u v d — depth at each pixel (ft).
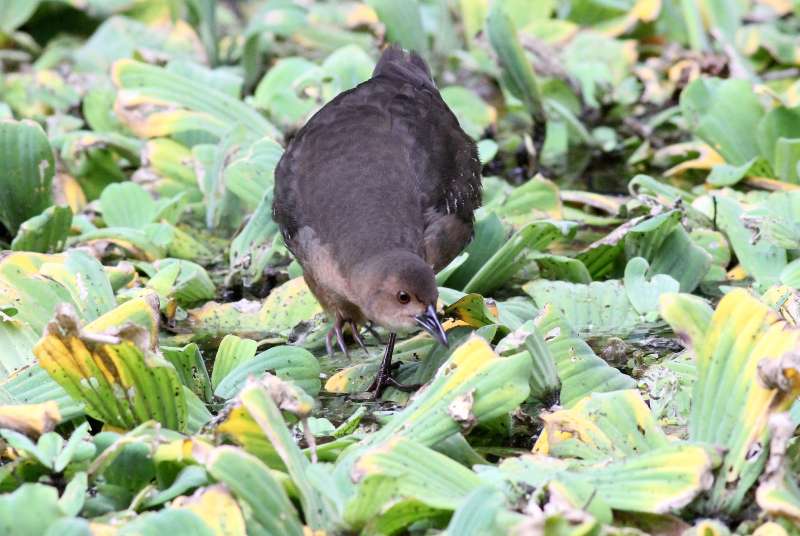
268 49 55.21
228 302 37.32
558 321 29.27
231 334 33.68
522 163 48.01
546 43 52.85
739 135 43.45
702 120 43.60
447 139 34.91
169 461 23.86
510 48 46.24
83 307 31.04
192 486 23.20
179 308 35.63
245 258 37.27
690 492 22.27
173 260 37.04
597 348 32.35
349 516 21.98
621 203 41.39
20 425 24.38
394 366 32.07
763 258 36.22
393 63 37.45
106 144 44.57
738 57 49.62
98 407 26.03
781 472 22.13
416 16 48.93
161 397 25.89
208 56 53.36
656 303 33.99
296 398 24.17
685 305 25.04
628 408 25.41
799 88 44.55
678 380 28.73
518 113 51.78
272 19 51.08
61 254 33.14
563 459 24.76
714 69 51.13
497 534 20.67
